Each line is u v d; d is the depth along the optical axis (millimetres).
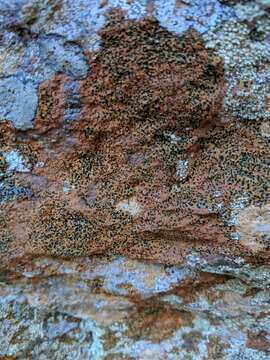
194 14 164
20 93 182
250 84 169
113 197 199
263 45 162
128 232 205
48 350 228
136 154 192
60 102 182
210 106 175
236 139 183
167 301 227
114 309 231
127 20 167
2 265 212
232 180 187
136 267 218
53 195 200
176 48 168
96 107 182
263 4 157
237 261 199
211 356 224
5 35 179
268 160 182
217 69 168
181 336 230
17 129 188
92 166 196
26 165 196
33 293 225
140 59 171
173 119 182
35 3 175
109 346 232
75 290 227
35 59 179
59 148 192
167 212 198
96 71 176
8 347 223
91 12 170
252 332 220
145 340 231
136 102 179
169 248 209
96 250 211
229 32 163
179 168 192
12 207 202
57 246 209
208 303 222
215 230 196
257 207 186
